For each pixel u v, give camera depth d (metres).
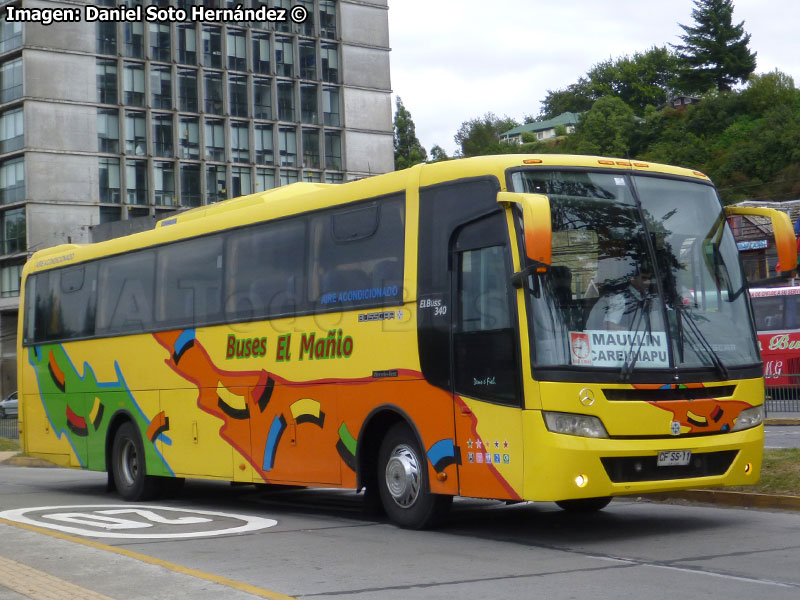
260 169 68.69
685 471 9.52
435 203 10.48
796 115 80.00
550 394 9.09
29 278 18.44
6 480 20.75
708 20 108.19
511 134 149.75
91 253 16.72
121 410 15.54
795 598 6.95
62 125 61.25
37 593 7.09
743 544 9.22
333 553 9.38
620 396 9.27
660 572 8.01
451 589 7.56
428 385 10.34
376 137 74.38
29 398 18.12
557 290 9.34
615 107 92.62
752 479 9.92
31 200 60.09
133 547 9.92
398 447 10.91
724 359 9.86
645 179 10.20
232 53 67.94
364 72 74.06
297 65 70.62
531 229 8.61
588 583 7.64
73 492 17.28
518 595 7.27
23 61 60.28
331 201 11.92
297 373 12.15
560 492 9.02
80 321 16.78
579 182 9.84
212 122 66.88
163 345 14.69
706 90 106.62
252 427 12.87
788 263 10.07
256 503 14.72
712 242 10.30
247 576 8.27
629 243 9.79
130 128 63.78
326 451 11.66
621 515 11.63
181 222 14.85
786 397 27.64
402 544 9.84
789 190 71.94
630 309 9.55
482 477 9.70
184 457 14.16
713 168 80.06
